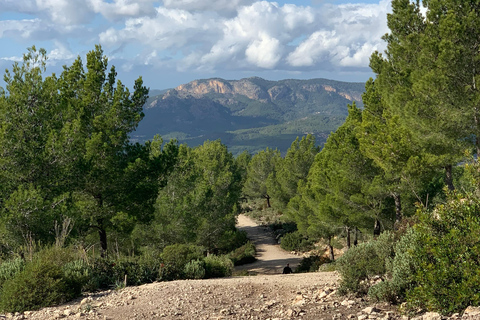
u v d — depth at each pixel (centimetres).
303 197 2873
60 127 1755
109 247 2178
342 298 830
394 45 1579
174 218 2438
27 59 1656
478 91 1258
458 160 1359
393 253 895
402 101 1448
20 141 1566
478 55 1238
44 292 960
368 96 1850
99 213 1805
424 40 1333
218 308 870
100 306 948
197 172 3034
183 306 899
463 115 1273
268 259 3712
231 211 3366
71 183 1694
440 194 1833
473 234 604
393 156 1491
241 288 1090
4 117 1602
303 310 768
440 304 603
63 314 873
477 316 540
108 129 1850
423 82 1288
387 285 752
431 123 1330
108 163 1802
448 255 615
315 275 1327
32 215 1422
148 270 1384
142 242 2461
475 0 1331
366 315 669
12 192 1552
